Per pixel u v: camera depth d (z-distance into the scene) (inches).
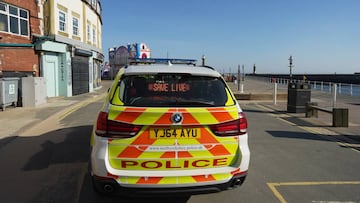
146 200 160.2
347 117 371.9
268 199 162.9
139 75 144.5
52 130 335.9
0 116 429.1
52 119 410.0
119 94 137.7
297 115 468.8
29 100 534.6
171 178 129.6
